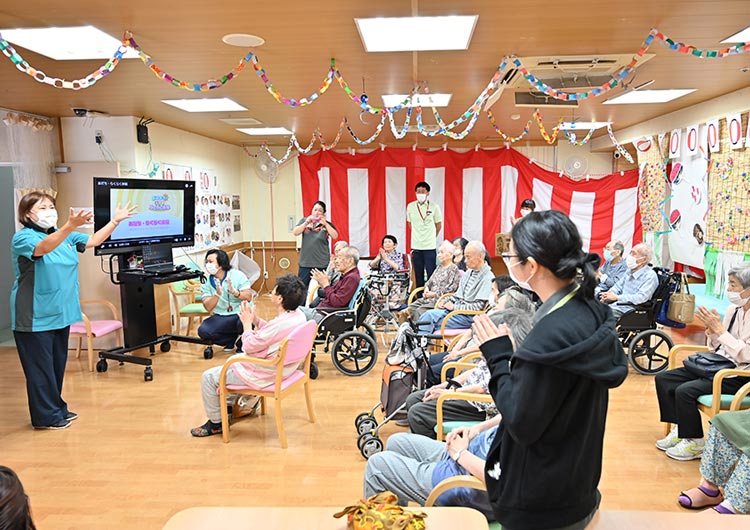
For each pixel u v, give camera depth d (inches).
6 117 204.5
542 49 139.7
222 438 138.3
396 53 143.0
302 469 122.0
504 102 213.8
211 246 315.6
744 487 89.2
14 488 44.5
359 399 166.6
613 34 128.7
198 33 125.5
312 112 234.4
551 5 109.6
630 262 193.3
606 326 48.4
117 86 176.1
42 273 142.1
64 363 152.4
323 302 200.2
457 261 243.0
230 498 110.2
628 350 199.6
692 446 124.6
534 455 48.3
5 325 267.6
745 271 119.1
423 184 296.5
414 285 308.8
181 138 281.0
